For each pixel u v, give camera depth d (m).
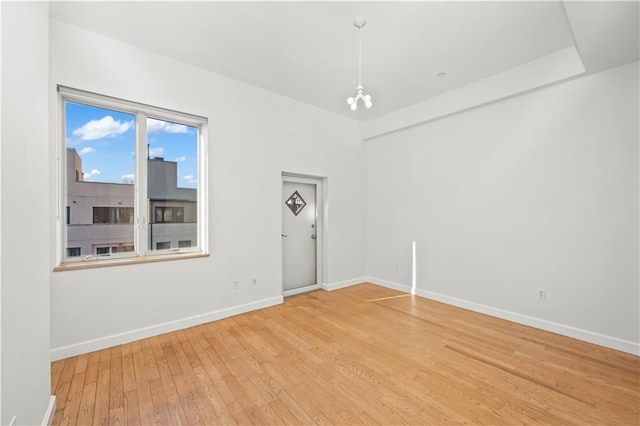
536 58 3.10
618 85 2.68
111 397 1.99
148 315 2.97
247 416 1.82
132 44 2.89
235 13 2.44
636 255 2.59
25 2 1.45
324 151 4.72
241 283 3.70
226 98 3.58
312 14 2.44
